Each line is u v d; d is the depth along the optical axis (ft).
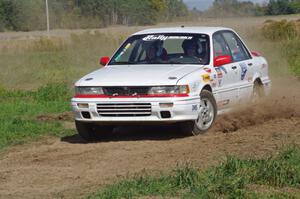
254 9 312.50
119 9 310.86
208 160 43.98
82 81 54.24
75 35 197.06
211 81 55.36
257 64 64.23
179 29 60.49
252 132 53.42
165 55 57.77
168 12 315.99
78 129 54.95
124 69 55.98
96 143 54.49
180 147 49.19
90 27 305.94
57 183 41.27
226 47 60.23
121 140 55.16
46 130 61.52
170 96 51.57
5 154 52.06
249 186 37.58
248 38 175.11
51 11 310.45
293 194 36.45
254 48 144.77
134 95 52.06
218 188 36.24
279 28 175.11
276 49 140.46
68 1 317.22
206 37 58.39
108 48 176.86
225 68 58.03
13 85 111.65
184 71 54.03
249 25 199.93
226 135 52.65
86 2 313.32
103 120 52.90
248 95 61.82
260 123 59.06
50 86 93.97
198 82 53.52
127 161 45.93
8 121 65.92
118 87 52.47
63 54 166.20
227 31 62.08
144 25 304.50
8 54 178.19
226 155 42.68
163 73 53.36
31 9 308.81
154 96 51.75
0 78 117.19
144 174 41.04
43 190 39.73
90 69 132.98
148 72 53.88
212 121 55.36
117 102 52.19
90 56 157.79
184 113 51.93
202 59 56.80
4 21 303.07
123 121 52.49
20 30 304.91
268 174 38.45
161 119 51.90
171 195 36.14
